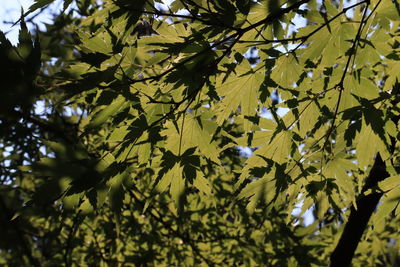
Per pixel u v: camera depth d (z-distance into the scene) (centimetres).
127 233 530
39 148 531
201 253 538
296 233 494
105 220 539
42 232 636
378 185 238
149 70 267
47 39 460
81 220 207
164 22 209
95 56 197
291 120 240
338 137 249
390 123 227
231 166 484
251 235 511
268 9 208
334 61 238
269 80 233
